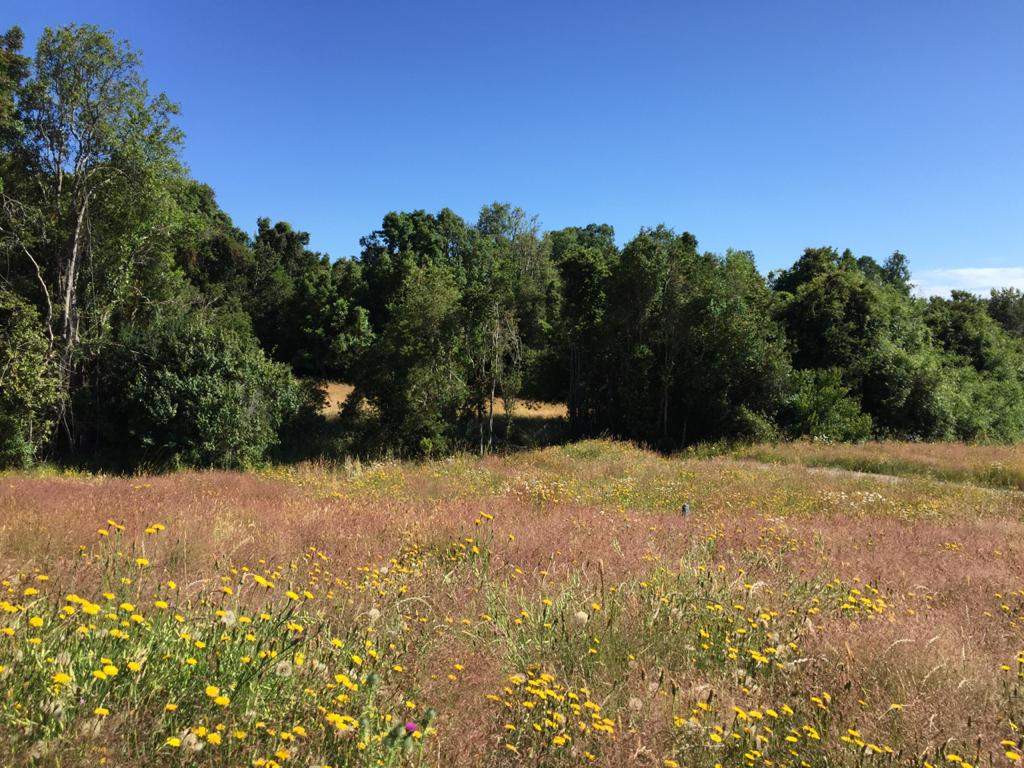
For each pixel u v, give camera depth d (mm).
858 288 31578
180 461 23797
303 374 54719
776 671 3857
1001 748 3037
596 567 6117
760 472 17500
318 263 70688
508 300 29875
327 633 3502
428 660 3670
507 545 6996
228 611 3227
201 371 25297
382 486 13719
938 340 40344
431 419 27219
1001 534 9562
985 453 21109
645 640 4238
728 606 4832
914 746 3039
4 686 2309
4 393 22594
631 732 2959
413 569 5766
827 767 2877
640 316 29484
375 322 55375
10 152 25016
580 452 21922
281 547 6285
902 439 28547
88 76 24438
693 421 29219
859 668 3914
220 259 60219
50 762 1999
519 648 3984
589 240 80375
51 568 4535
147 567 4562
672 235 29625
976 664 4066
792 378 27938
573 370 32562
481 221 74125
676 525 8930
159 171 26234
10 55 24375
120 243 27609
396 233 65000
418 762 2498
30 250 26594
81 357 25422
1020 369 42500
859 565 6945
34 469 23016
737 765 2814
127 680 2516
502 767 2674
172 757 2188
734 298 28406
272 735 2402
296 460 26422
